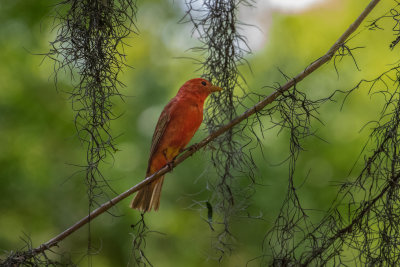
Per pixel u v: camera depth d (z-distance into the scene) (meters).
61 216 12.54
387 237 6.16
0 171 12.72
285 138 11.27
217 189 8.04
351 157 11.25
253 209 10.79
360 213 6.35
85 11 7.12
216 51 8.09
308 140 11.47
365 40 12.08
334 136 11.55
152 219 12.29
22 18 12.72
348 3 12.59
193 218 12.16
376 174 6.62
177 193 12.13
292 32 12.67
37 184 12.66
